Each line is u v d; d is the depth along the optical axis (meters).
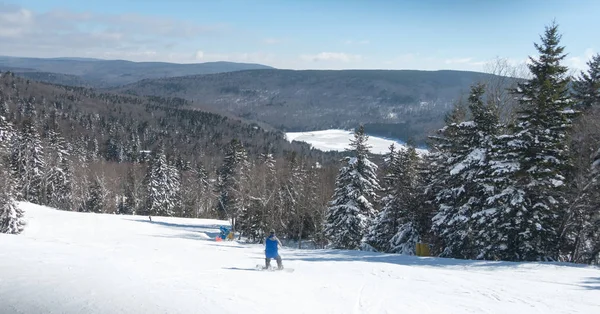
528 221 20.48
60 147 78.31
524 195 20.75
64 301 8.28
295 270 15.03
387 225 33.00
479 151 24.38
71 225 45.59
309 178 45.53
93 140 160.62
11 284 9.34
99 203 78.19
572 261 22.92
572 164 20.83
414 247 30.09
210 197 88.81
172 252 19.44
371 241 33.91
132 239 29.23
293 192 45.78
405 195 31.23
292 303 9.30
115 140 162.62
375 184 36.47
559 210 21.81
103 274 10.83
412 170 32.31
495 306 10.07
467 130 26.12
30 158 70.00
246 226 46.81
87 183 84.12
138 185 85.88
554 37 21.17
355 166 36.53
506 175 21.58
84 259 13.52
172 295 8.99
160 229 48.97
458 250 25.80
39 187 72.75
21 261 12.03
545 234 20.72
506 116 28.80
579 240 22.72
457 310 9.66
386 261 19.28
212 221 69.19
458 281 13.23
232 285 10.67
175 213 84.62
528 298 10.92
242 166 57.09
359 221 35.06
